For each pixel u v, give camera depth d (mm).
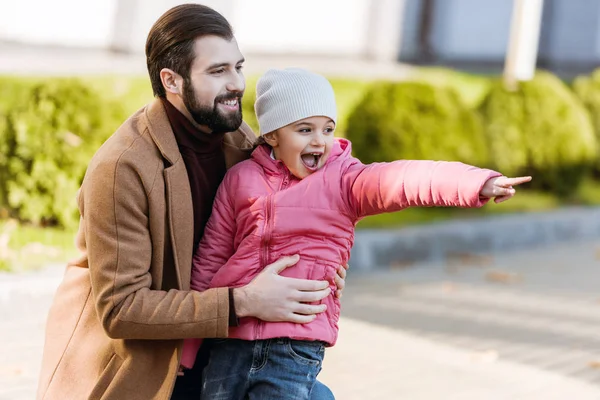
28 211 11914
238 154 5156
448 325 11094
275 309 4430
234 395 4668
